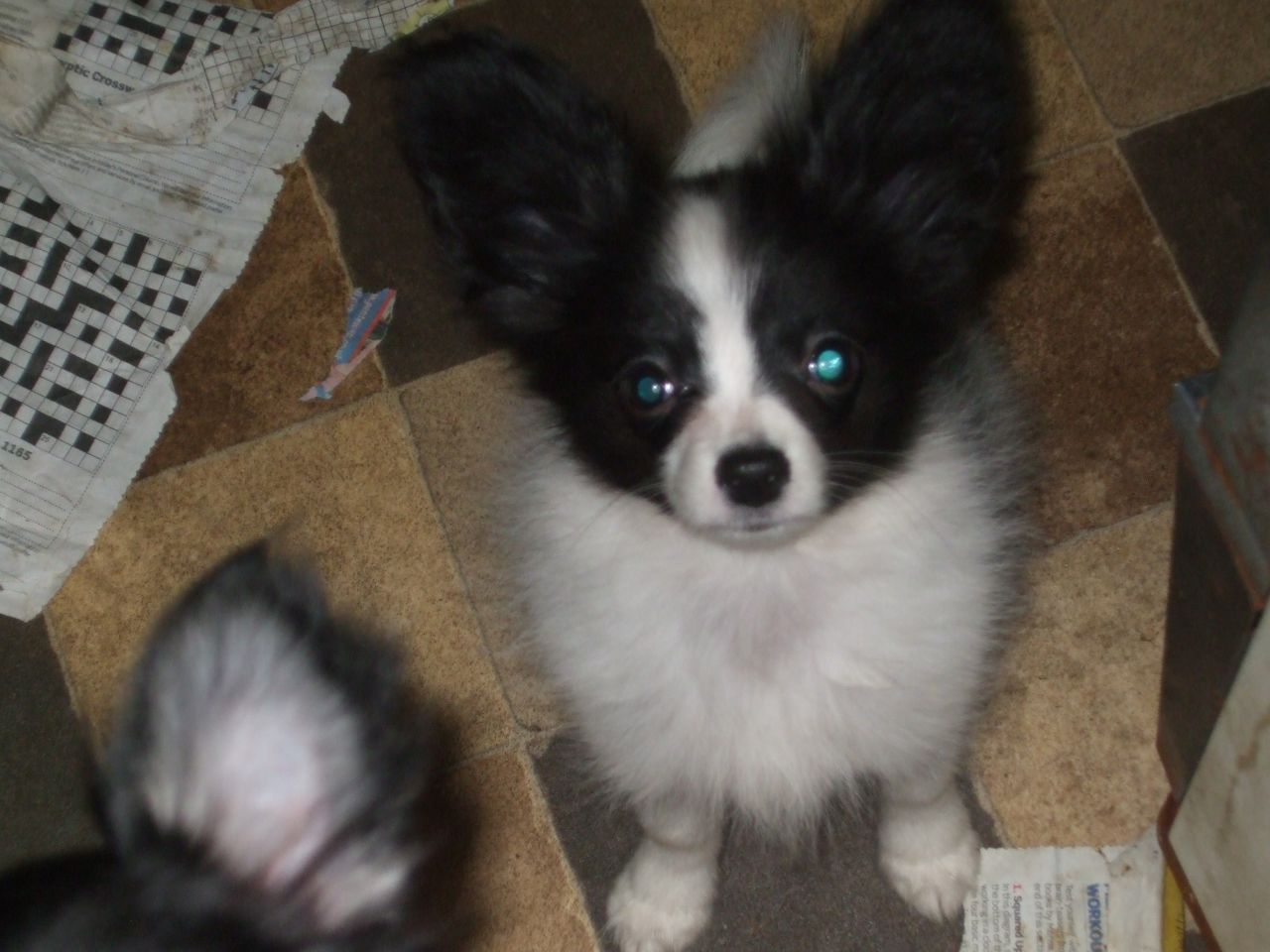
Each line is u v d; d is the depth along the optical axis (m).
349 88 0.57
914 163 0.39
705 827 0.45
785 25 0.48
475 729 0.49
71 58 0.56
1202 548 0.36
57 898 0.28
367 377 0.54
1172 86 0.54
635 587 0.40
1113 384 0.51
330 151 0.56
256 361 0.54
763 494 0.37
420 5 0.57
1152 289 0.52
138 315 0.55
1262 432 0.32
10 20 0.56
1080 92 0.55
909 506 0.40
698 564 0.40
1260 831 0.37
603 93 0.55
